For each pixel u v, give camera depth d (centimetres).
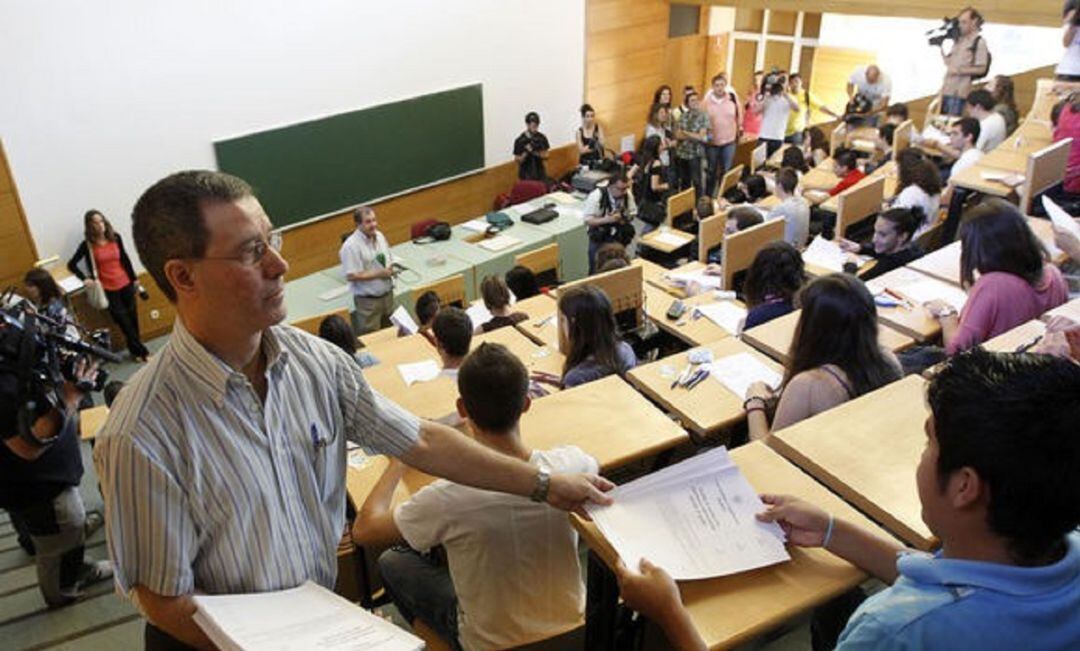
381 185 777
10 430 232
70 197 582
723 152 904
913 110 893
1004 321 241
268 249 99
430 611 187
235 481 101
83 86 567
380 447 123
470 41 803
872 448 133
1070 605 77
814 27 1037
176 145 625
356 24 706
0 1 520
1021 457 76
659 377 285
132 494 95
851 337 200
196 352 99
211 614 96
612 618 118
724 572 104
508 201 805
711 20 1063
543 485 120
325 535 117
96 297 565
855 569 106
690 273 489
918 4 766
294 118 690
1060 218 272
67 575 299
